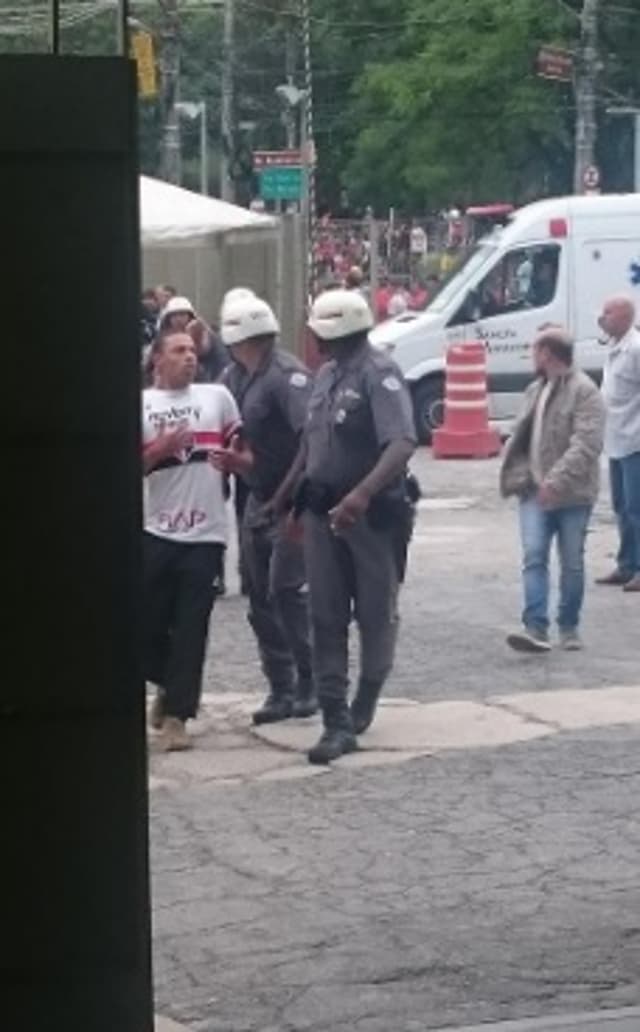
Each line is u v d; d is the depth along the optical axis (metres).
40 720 3.89
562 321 27.20
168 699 10.04
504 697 11.26
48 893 3.93
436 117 51.56
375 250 40.97
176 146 44.16
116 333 3.85
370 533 9.77
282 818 8.77
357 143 54.31
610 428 15.10
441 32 51.06
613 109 50.25
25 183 3.79
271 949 7.05
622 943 7.07
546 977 6.73
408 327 26.88
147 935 3.99
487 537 18.28
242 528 10.81
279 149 63.22
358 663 11.70
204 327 14.84
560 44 49.50
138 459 3.89
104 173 3.82
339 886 7.77
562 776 9.41
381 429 9.60
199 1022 6.34
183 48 61.47
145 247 22.14
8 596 3.85
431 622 13.90
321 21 56.19
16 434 3.82
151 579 9.91
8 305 3.80
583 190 46.06
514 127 50.66
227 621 14.05
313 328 9.76
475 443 25.23
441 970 6.81
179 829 8.61
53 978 3.95
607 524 18.83
